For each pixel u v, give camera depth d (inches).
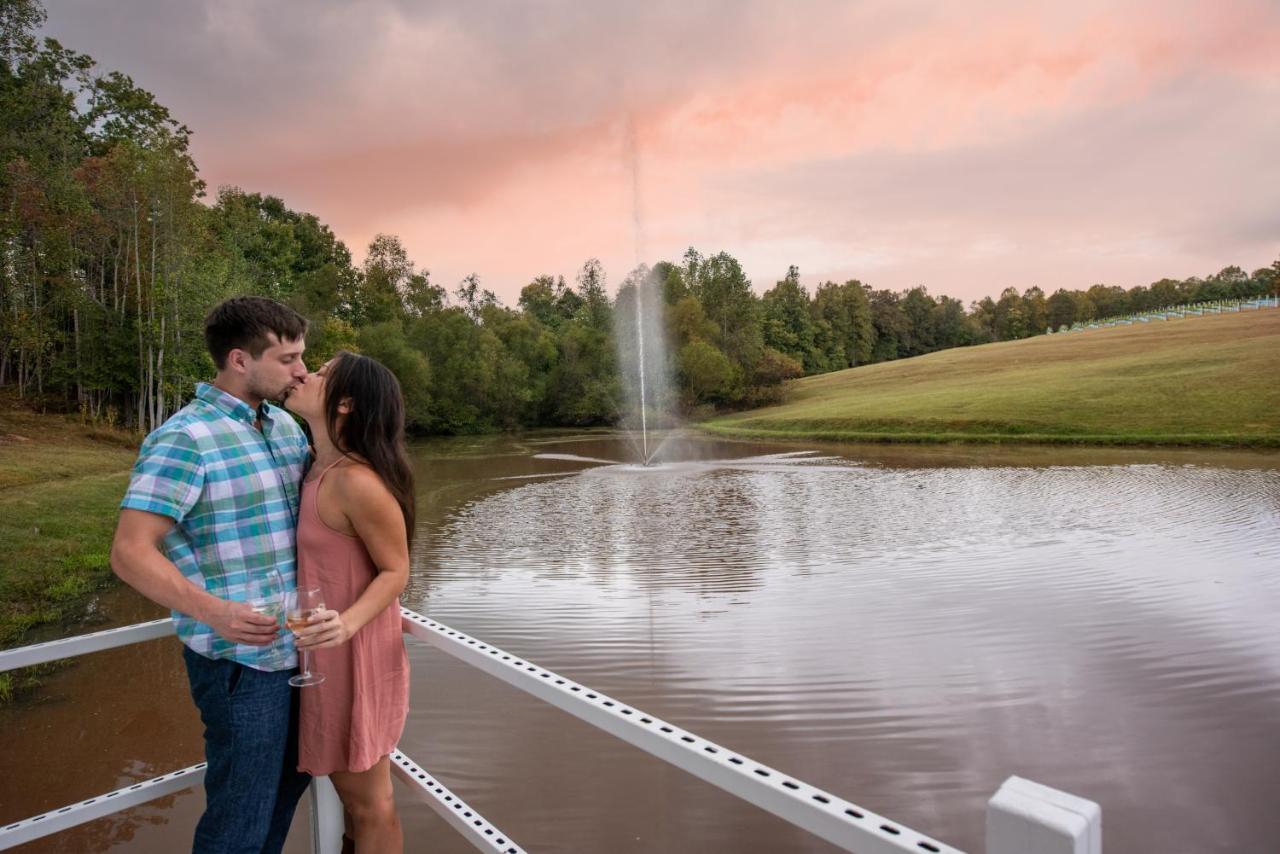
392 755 93.2
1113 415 1162.0
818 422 1491.1
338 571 76.7
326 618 69.3
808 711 231.5
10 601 376.5
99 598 390.0
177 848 157.4
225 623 66.7
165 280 1146.7
